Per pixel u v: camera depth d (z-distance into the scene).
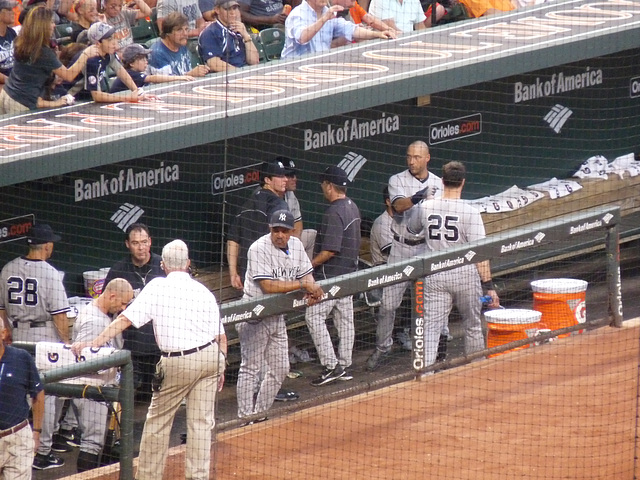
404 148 44.28
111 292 31.55
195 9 44.69
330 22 42.56
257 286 33.31
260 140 41.06
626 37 41.16
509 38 41.19
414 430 30.56
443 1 48.69
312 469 28.69
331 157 42.69
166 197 39.72
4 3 38.00
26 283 33.03
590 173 48.06
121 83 38.34
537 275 45.78
